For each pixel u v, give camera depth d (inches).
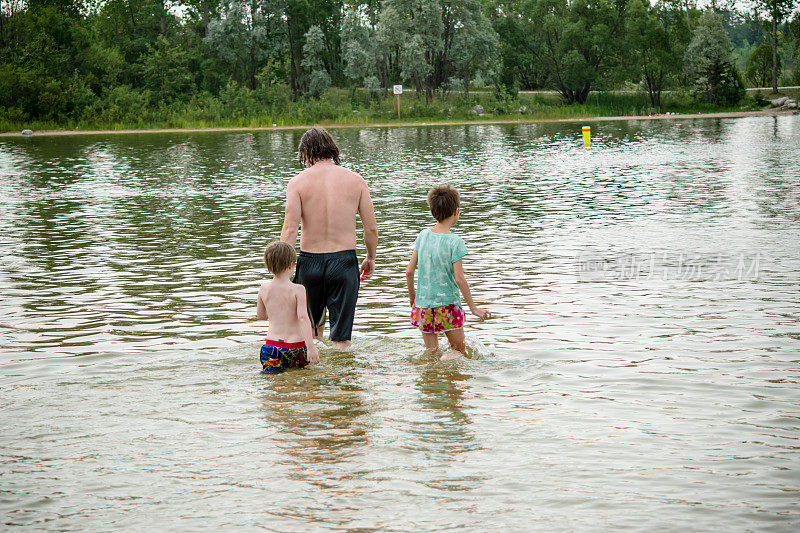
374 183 806.5
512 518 129.6
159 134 2058.3
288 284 227.3
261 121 2452.0
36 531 127.8
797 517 129.5
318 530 126.2
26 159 1211.9
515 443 164.6
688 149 1198.9
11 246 462.6
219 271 384.2
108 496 140.9
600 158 1073.5
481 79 3095.5
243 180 861.2
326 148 261.9
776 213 544.1
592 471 149.2
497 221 542.6
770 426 173.9
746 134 1549.0
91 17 3356.3
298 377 218.2
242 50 2952.8
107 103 2470.5
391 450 161.2
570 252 423.2
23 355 243.6
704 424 175.6
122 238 489.1
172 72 2755.9
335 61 3358.8
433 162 1061.8
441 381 212.4
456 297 243.3
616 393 199.5
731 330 263.7
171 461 157.0
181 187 795.4
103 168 1038.4
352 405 192.1
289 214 254.1
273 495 140.2
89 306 313.9
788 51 4308.6
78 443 167.6
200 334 269.9
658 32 2864.2
